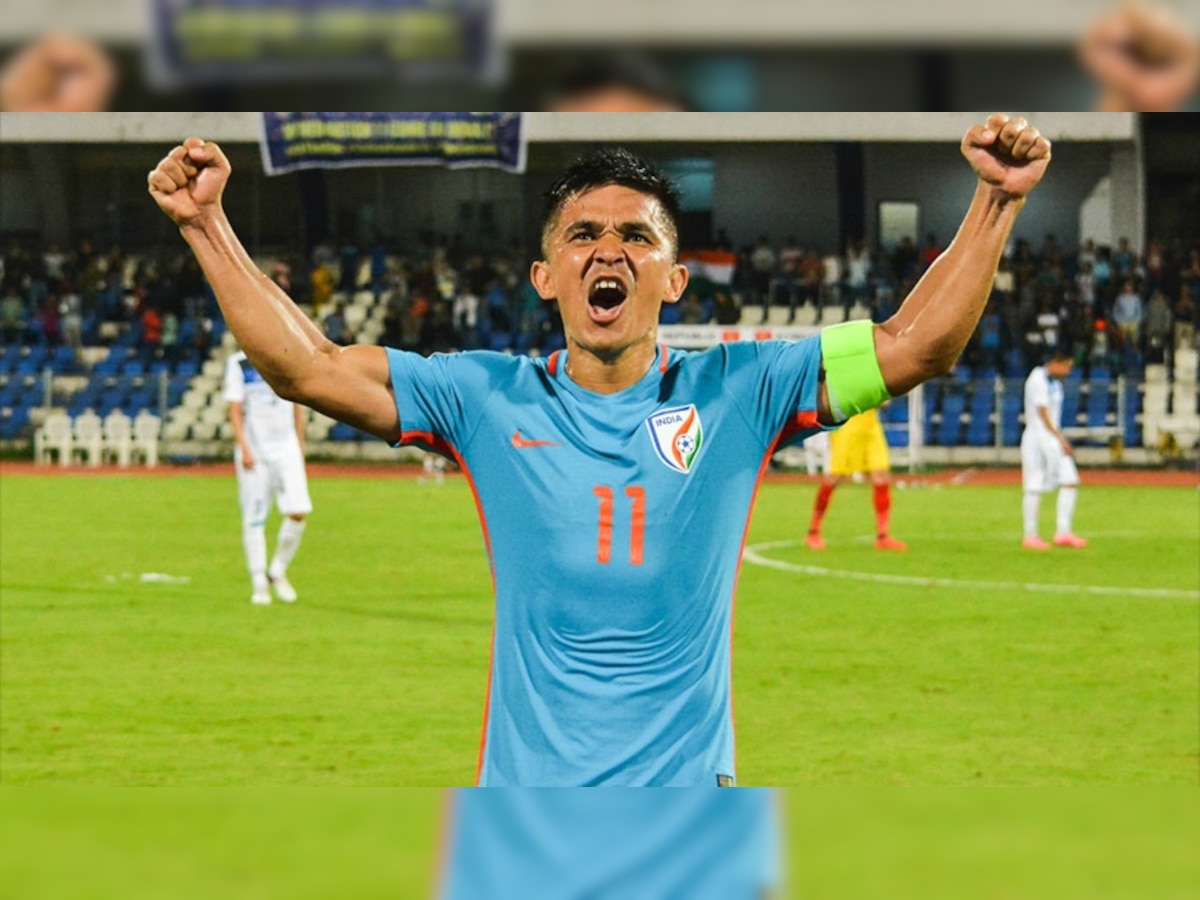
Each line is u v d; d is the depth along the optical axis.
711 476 3.41
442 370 3.51
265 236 43.56
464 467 3.50
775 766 8.51
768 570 17.19
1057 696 10.52
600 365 3.45
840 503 27.05
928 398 35.66
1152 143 42.34
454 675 11.21
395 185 43.59
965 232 3.46
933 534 21.45
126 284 43.03
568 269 3.43
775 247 42.34
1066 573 17.06
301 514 14.66
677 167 42.06
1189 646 12.45
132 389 37.59
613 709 3.31
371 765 8.52
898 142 39.50
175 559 18.19
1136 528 22.62
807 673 11.30
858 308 40.69
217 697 10.41
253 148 41.69
